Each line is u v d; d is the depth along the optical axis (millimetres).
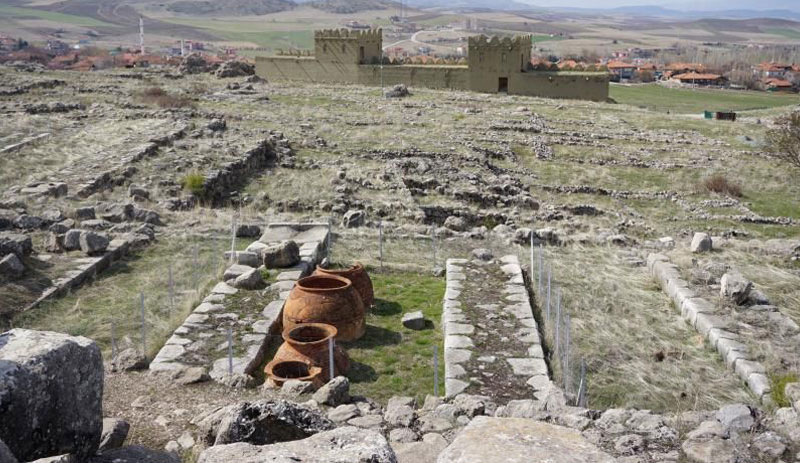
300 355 10922
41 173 23891
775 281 16516
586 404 9945
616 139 42219
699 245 19000
